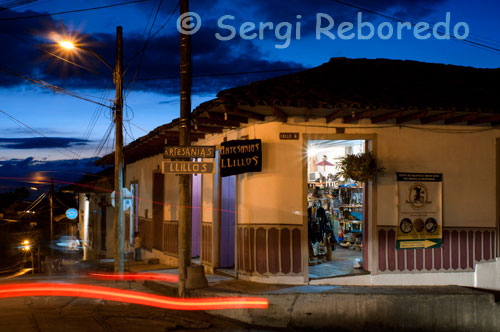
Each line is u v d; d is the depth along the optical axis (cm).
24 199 5684
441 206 1105
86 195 3431
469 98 1071
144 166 2114
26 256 3588
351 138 1073
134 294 1170
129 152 1944
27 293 1234
